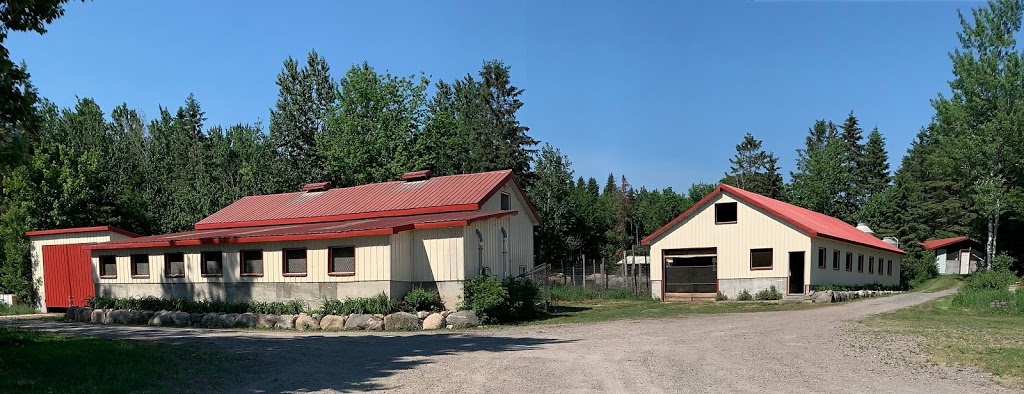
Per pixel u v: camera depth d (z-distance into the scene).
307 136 53.28
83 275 26.95
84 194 33.22
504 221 26.12
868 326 16.94
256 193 42.66
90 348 12.46
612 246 68.44
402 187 29.59
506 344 14.38
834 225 38.56
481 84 59.28
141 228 37.47
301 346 13.95
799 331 16.27
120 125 65.38
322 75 54.84
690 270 33.16
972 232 49.75
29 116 10.79
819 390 8.89
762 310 24.64
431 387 9.42
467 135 56.91
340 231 21.19
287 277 22.47
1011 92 43.12
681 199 81.25
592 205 65.81
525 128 58.81
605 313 24.41
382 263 20.92
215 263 23.91
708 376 9.95
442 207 25.58
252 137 55.97
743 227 31.45
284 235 22.00
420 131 51.06
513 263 27.38
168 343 13.95
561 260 52.81
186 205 39.09
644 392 8.83
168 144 65.19
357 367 11.23
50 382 9.50
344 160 48.12
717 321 19.98
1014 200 42.94
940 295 28.84
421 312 19.89
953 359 11.20
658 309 25.88
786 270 30.14
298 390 9.43
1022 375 9.73
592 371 10.46
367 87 48.88
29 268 28.78
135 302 22.59
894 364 10.91
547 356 12.22
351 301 19.88
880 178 73.06
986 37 44.16
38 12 10.98
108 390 9.11
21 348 12.08
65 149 34.88
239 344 14.20
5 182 30.53
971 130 45.06
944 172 47.31
